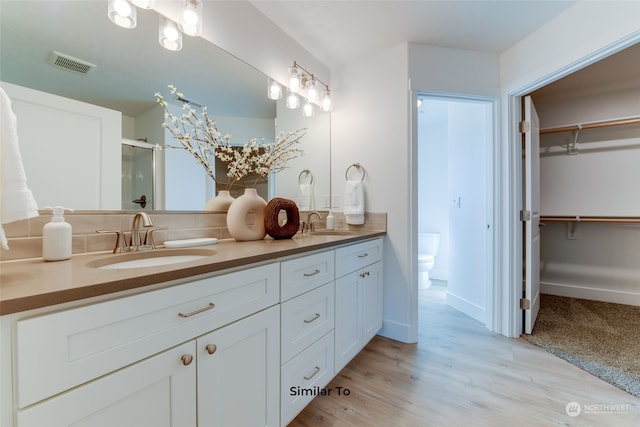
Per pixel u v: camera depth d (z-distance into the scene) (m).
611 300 2.87
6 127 0.70
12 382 0.52
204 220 1.51
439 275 3.86
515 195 2.15
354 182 2.24
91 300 0.61
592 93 2.88
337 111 2.41
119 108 1.18
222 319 0.90
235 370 0.94
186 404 0.79
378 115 2.21
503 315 2.19
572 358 1.81
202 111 1.50
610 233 2.88
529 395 1.46
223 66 1.58
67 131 1.03
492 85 2.20
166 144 1.35
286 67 1.97
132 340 0.67
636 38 1.40
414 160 2.10
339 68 2.40
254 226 1.59
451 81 2.13
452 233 2.82
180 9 1.27
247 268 0.99
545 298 3.02
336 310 1.52
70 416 0.58
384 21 1.83
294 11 1.76
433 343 2.06
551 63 1.80
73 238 1.03
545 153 3.13
